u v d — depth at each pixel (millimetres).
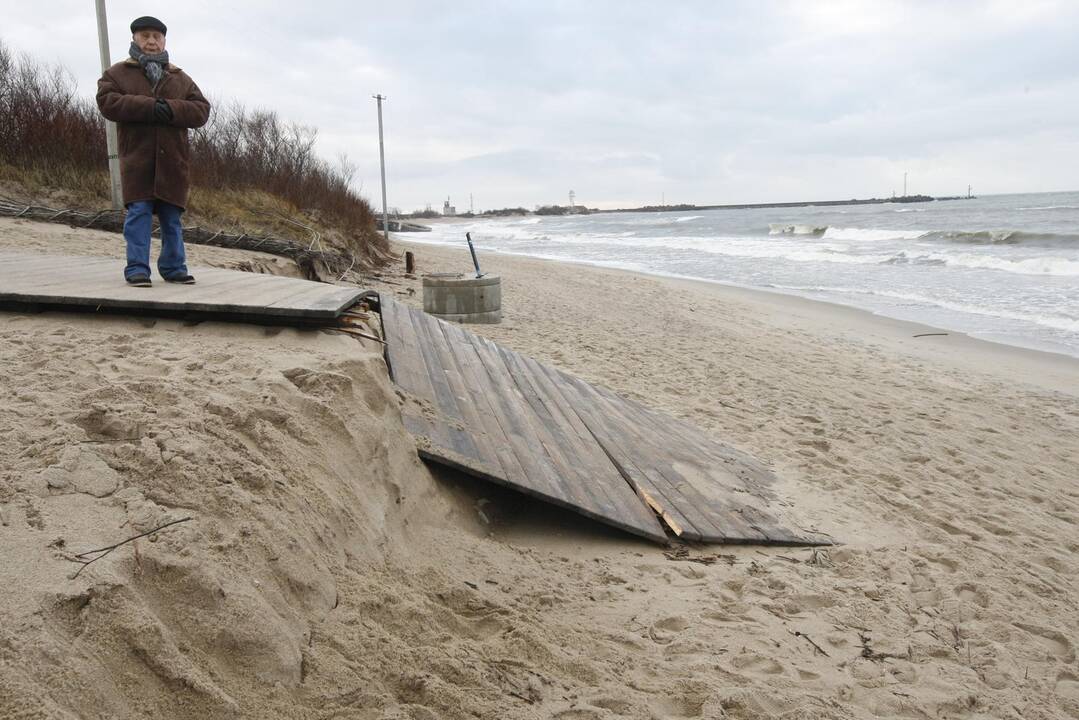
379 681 2781
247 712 2342
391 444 4332
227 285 5719
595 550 4965
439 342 6852
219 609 2529
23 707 1865
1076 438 8703
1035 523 6172
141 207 5352
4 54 15828
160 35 5371
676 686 3428
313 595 2967
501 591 3996
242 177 20094
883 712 3529
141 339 4449
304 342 4699
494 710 2869
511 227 101125
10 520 2521
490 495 5234
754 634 4086
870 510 6270
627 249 43812
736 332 14562
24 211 12250
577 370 10344
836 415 9086
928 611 4617
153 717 2160
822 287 21906
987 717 3580
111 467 2934
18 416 3193
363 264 20250
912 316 16734
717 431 8148
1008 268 25250
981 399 10211
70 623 2221
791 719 3314
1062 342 13820
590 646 3654
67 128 15211
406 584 3545
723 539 5320
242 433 3455
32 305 4730
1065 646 4348
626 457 6344
